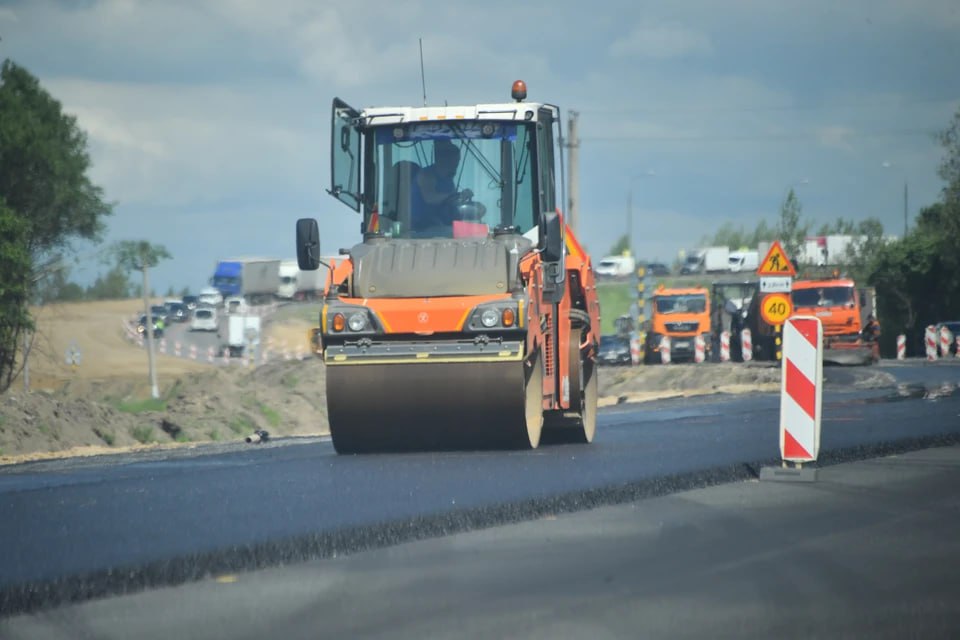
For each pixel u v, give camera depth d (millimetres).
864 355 146500
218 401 100750
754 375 121188
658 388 125125
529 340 43094
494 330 42125
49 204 186625
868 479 35469
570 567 22797
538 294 44750
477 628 18203
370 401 42562
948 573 22344
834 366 145500
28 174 184250
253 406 104188
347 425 43094
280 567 22828
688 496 32219
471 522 27422
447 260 43500
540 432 46438
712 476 35312
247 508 29328
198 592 20656
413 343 42625
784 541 25547
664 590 20812
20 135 179500
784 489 33500
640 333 182125
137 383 180750
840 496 32125
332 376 42688
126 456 51562
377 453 44281
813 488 33688
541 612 19188
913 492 32844
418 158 46375
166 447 62562
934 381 97812
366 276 43500
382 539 25312
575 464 38812
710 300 180750
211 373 111500
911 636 17906
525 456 42094
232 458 46125
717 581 21547
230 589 20906
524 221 46281
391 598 20188
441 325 42281
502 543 25297
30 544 24531
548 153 47812
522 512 28641
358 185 46312
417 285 43031
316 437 66938
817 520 28266
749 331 161375
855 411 61469
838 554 24125
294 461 41250
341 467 38781
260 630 18141
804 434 35312
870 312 148875
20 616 19031
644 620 18703
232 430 94000
